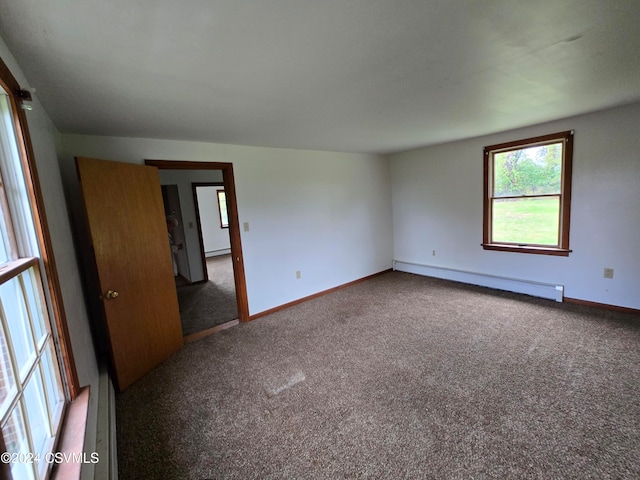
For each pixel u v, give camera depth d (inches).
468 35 54.9
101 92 71.0
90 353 87.5
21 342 43.9
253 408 83.9
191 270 226.8
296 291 169.2
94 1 39.4
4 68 44.7
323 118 105.0
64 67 57.8
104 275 91.8
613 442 65.5
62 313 57.2
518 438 68.1
